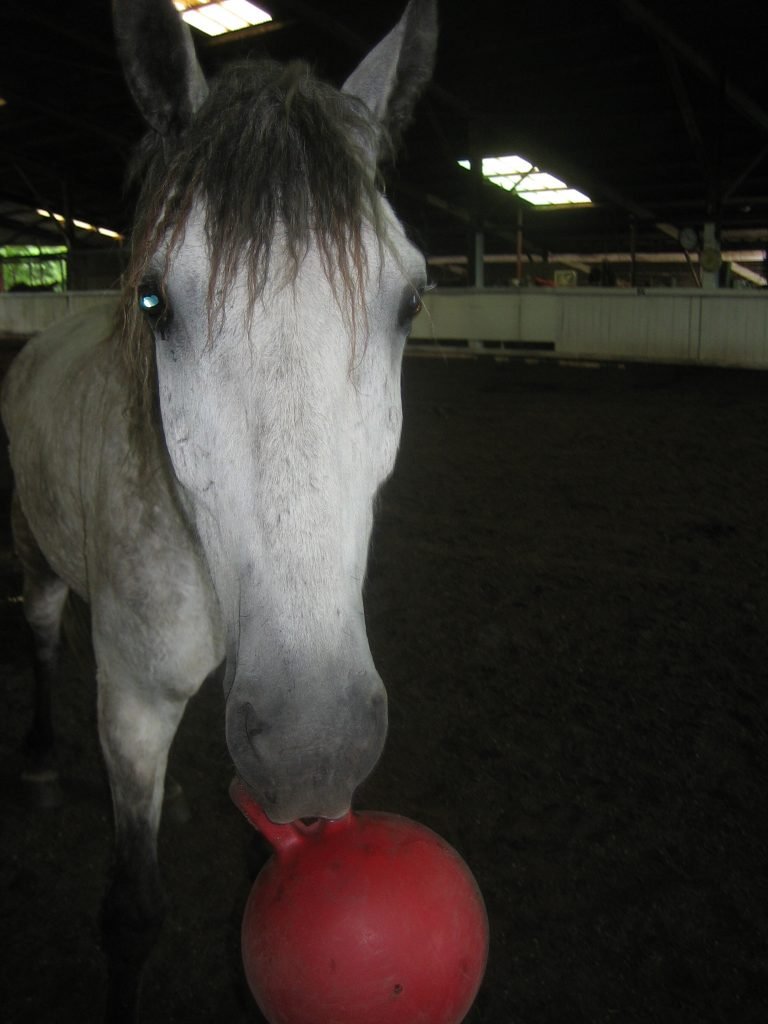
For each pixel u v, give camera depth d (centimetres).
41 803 230
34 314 1719
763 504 491
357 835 126
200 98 142
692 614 342
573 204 1919
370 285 121
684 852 210
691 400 845
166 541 150
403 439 681
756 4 1101
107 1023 158
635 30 1206
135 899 157
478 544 427
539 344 1300
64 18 1338
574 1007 168
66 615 231
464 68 1400
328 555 108
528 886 199
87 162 2034
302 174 118
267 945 119
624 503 498
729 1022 165
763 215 1827
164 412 131
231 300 114
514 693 283
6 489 536
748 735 258
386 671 298
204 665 161
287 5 1184
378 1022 117
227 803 233
